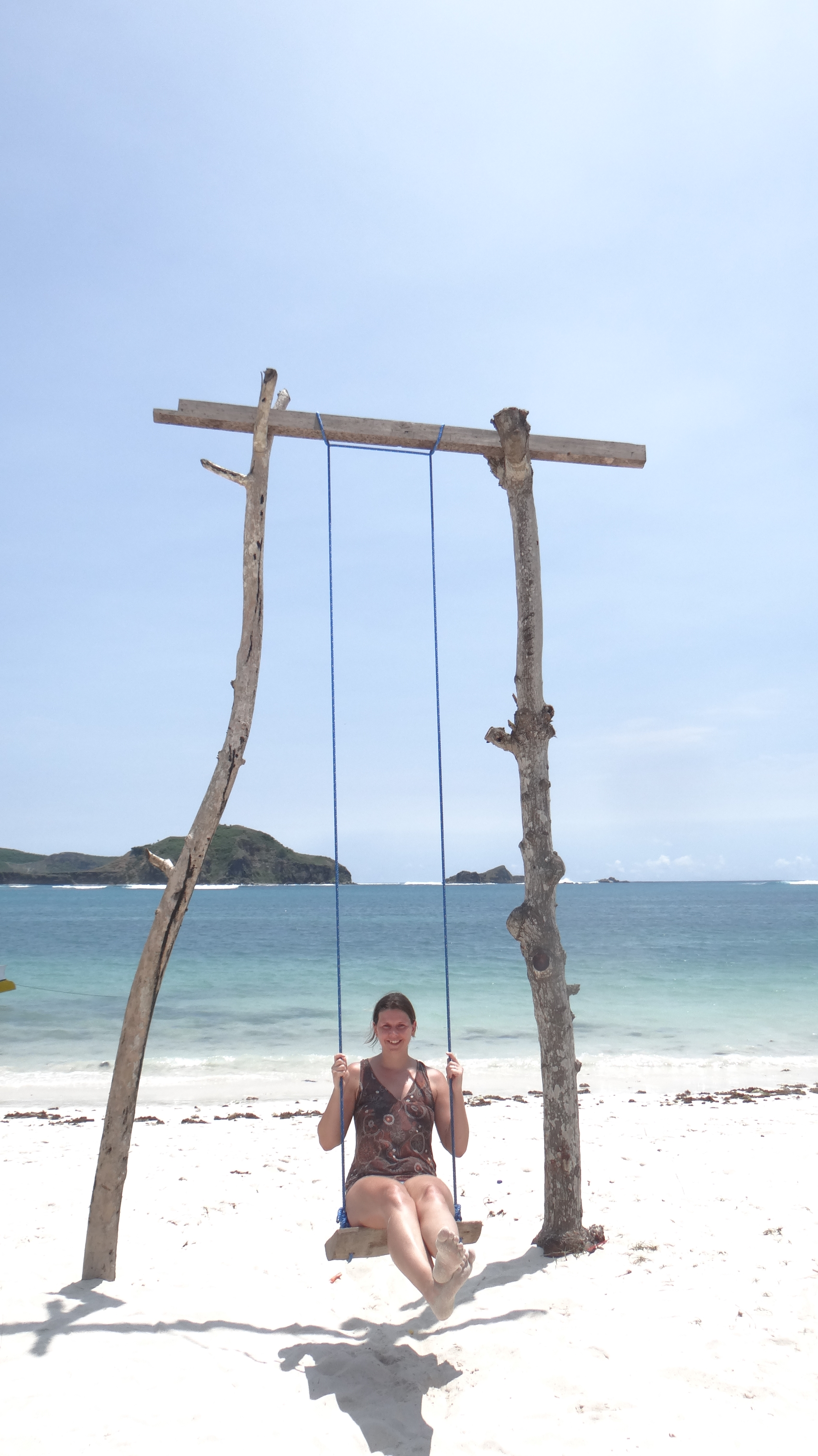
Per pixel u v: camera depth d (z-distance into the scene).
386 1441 2.87
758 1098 9.10
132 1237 4.77
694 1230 4.67
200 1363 3.30
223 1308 3.85
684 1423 2.91
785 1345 3.40
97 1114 8.86
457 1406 3.07
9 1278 4.05
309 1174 6.29
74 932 41.91
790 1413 2.96
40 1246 4.57
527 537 4.93
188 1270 4.29
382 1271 4.35
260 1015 16.16
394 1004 3.85
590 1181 5.74
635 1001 17.23
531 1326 3.60
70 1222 5.06
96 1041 13.41
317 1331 3.70
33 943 34.53
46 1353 3.29
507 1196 5.62
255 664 4.40
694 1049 12.63
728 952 28.08
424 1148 3.71
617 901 98.50
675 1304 3.75
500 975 22.45
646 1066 11.39
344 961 26.69
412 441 4.85
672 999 17.53
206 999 18.27
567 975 21.38
